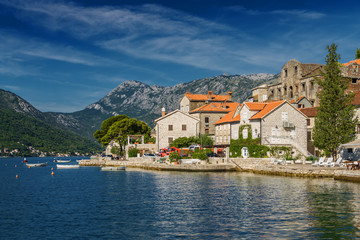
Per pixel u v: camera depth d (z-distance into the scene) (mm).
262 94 120188
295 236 25688
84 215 33969
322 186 48656
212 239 25406
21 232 28141
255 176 66375
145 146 113750
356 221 29438
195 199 41594
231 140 89500
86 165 134500
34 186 61406
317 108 66688
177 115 112500
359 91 94188
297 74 105375
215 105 120938
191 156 87062
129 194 47406
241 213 33219
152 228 28672
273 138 76125
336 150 68000
